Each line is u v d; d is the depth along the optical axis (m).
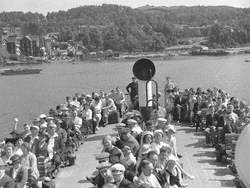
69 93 95.50
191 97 21.73
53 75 152.88
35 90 105.50
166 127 13.52
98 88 100.25
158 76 114.94
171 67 155.12
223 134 15.92
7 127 53.00
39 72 168.25
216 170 14.34
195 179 13.39
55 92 98.75
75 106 18.39
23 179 10.63
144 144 11.49
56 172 14.43
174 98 22.23
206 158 15.81
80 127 18.30
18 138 14.19
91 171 14.69
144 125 15.99
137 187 9.15
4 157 12.39
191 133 19.89
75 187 13.19
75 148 17.02
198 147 17.42
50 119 15.44
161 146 11.82
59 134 14.88
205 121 20.02
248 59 188.75
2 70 178.62
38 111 70.19
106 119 21.61
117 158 10.30
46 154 13.81
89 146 18.00
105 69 170.00
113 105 22.03
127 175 9.92
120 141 12.18
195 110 21.11
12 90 108.25
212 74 116.44
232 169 13.69
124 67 177.62
